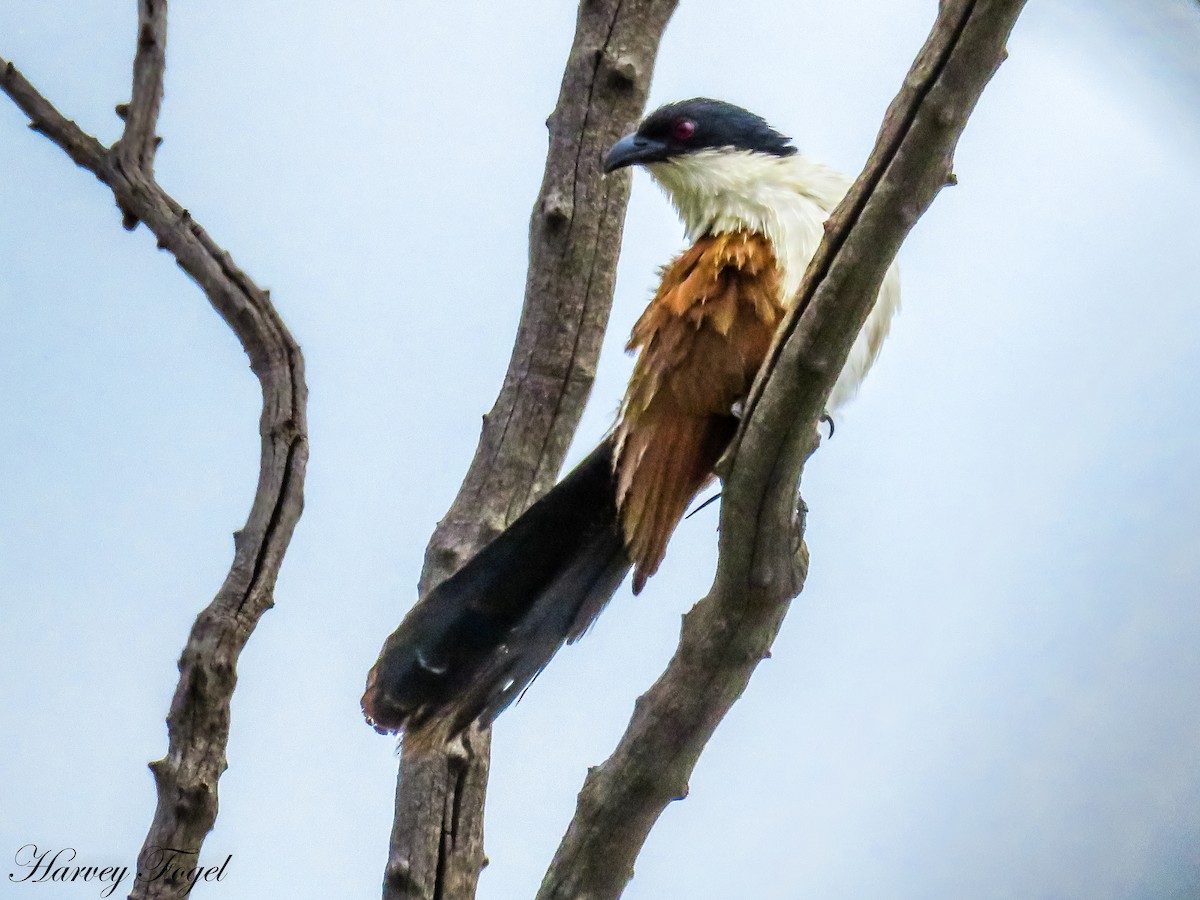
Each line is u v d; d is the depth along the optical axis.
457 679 6.31
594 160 7.84
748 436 5.17
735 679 5.60
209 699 6.34
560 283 7.71
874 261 4.90
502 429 7.62
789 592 5.51
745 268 6.47
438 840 6.74
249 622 6.50
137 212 7.02
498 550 6.42
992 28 4.61
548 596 6.41
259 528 6.63
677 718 5.63
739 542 5.34
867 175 4.87
